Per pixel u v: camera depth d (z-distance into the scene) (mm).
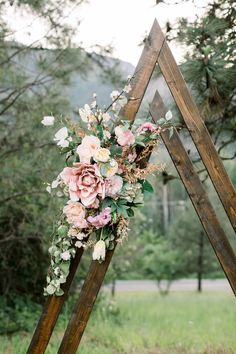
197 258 18250
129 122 3492
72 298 10227
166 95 5363
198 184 3566
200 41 5016
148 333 8367
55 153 8242
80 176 3410
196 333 8234
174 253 18469
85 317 3494
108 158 3395
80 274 10273
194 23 5074
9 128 8367
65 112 8258
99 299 10984
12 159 8023
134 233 12180
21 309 9469
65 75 8141
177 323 9672
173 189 24484
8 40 7477
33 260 9828
